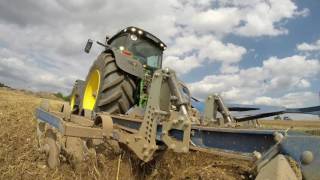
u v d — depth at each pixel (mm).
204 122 3363
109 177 3170
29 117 6621
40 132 4246
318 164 1755
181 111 2754
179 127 2691
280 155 1818
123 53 4793
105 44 6172
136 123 3270
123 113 4566
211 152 2379
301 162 1776
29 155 3854
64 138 3598
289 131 2006
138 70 4582
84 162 3326
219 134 2357
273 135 1920
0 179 3152
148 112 2961
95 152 3334
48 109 4414
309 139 1782
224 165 2855
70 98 7074
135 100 4680
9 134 4863
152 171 3213
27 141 4469
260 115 4223
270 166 1820
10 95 14484
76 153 3473
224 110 3334
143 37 5812
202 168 2922
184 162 3070
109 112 4461
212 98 3420
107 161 3295
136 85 4715
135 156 3270
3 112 7199
